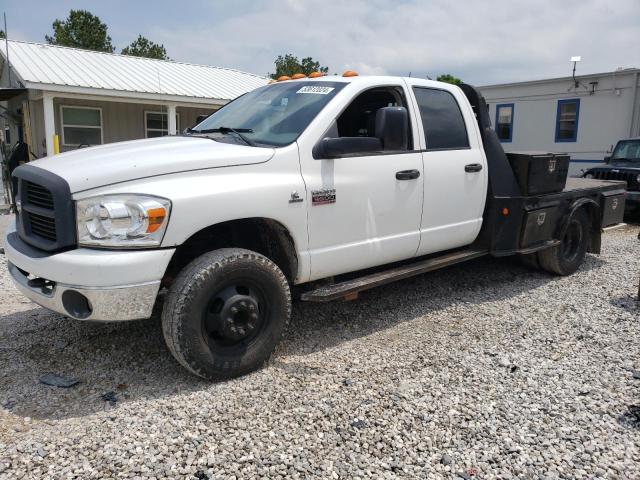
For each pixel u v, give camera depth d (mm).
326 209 4031
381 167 4359
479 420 3180
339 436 2990
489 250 5371
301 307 5145
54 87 13523
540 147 19266
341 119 4609
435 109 4934
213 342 3525
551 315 5012
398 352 4148
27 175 3523
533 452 2879
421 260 5066
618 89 17078
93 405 3305
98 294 3135
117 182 3264
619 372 3820
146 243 3211
